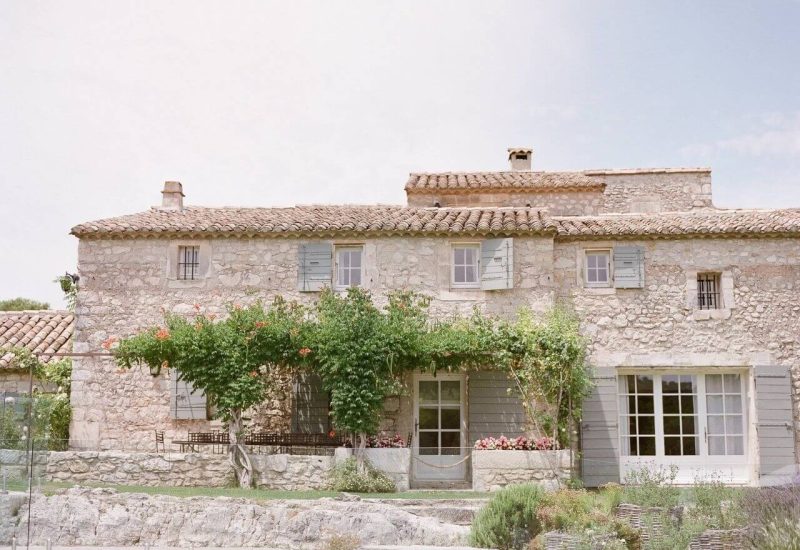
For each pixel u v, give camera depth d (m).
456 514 13.51
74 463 15.91
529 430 17.53
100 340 18.27
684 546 11.03
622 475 17.84
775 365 17.88
